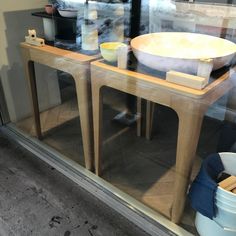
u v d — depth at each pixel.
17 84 1.97
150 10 1.47
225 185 1.09
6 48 1.84
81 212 1.38
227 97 1.24
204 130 1.35
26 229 1.29
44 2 1.65
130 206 1.35
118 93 1.69
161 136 1.73
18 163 1.73
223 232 1.07
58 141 1.85
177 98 1.01
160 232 1.23
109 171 1.59
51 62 1.47
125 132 1.85
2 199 1.46
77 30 1.42
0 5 1.71
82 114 1.45
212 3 1.41
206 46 1.22
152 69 1.15
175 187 1.22
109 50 1.21
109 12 1.41
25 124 2.05
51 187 1.54
